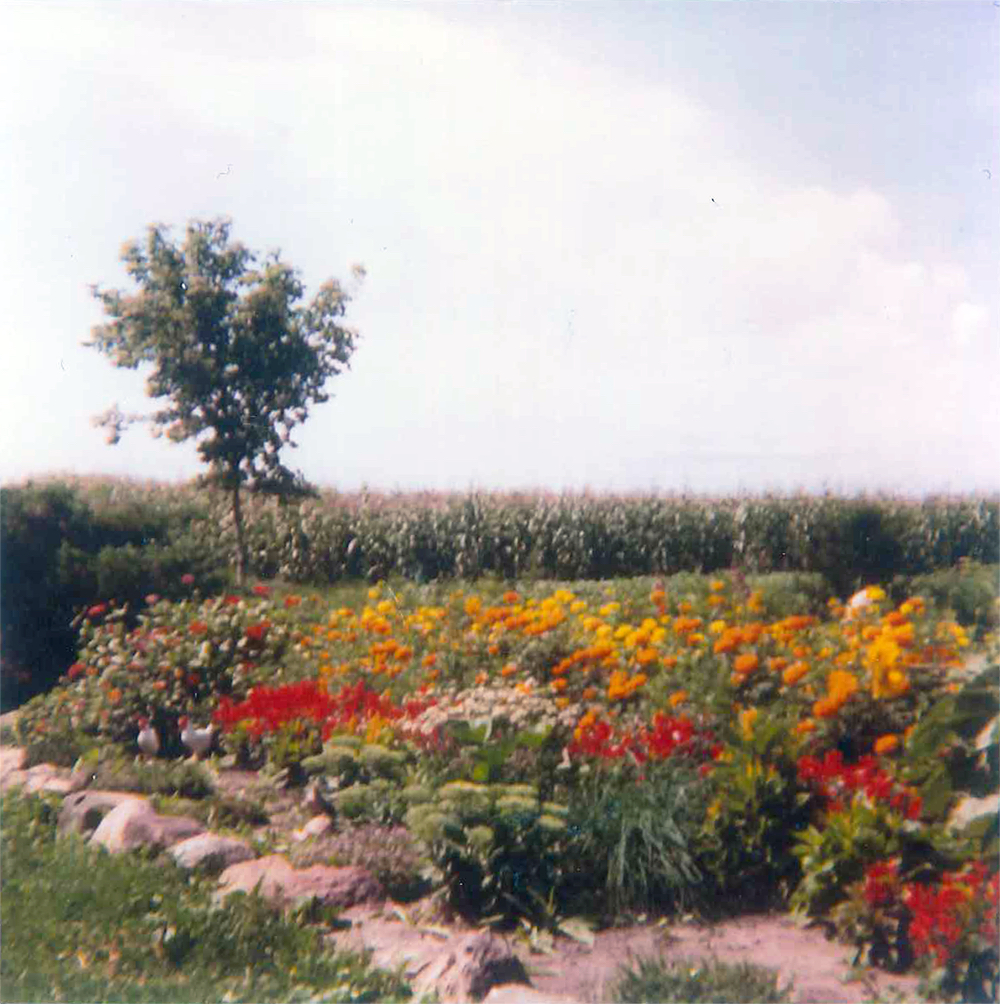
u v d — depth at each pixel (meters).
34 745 6.85
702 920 4.39
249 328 8.25
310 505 9.73
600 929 4.40
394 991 3.89
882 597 6.60
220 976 4.05
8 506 7.99
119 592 7.94
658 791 4.72
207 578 8.25
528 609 7.35
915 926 3.72
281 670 7.04
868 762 4.41
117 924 4.42
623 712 5.71
